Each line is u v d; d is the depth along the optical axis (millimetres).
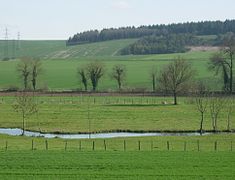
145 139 92562
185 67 167375
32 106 119938
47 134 103500
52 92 187500
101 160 67562
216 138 94188
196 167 63906
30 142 86562
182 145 84938
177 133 105312
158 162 66750
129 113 133250
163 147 82375
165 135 101000
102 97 175250
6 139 90188
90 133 104625
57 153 72625
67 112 133375
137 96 178500
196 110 137125
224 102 138625
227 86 195750
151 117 126500
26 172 60219
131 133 105438
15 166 63438
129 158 69250
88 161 66875
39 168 62469
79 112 134000
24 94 150750
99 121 119438
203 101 146375
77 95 180250
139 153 73500
